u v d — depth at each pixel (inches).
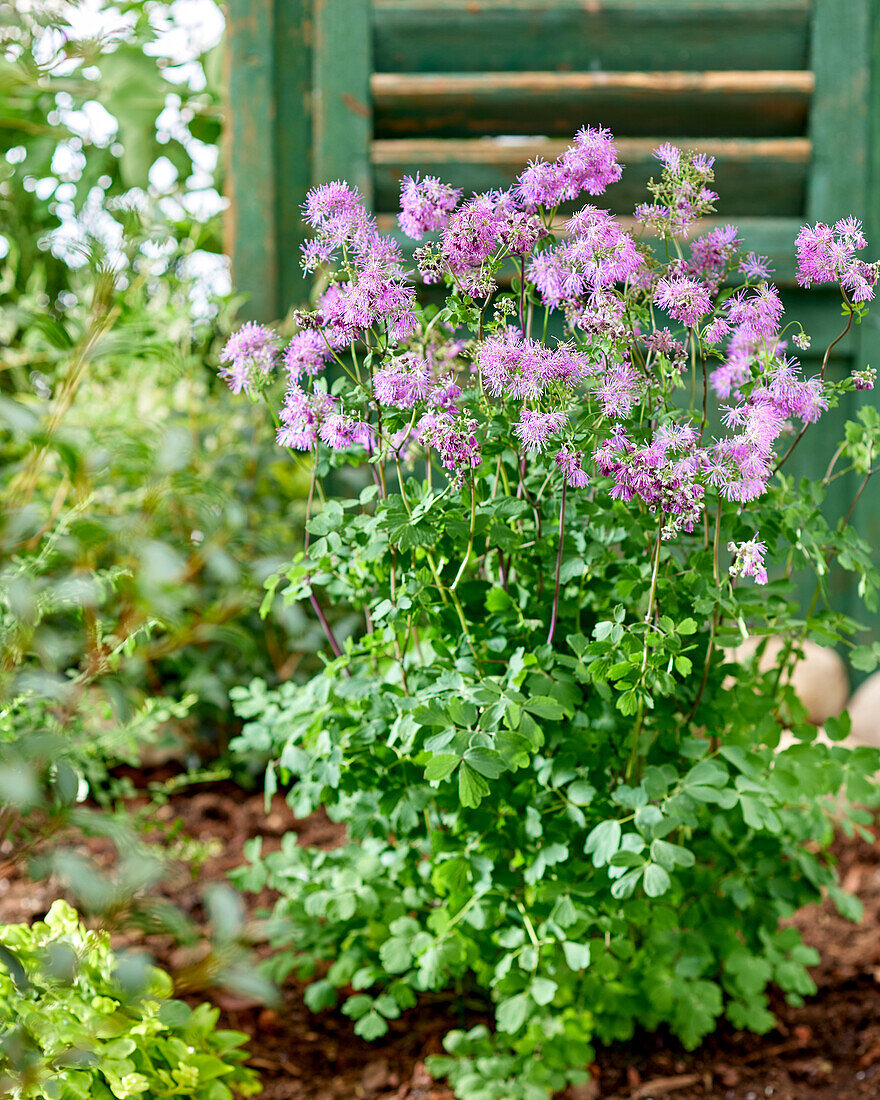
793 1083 88.7
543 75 110.7
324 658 88.2
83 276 96.3
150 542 78.5
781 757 88.2
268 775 89.4
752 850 89.0
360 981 89.0
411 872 89.5
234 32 110.0
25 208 116.1
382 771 87.6
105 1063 66.2
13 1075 61.7
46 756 66.4
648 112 111.0
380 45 110.6
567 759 84.4
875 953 93.8
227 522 93.0
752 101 110.7
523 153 110.1
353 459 88.2
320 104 110.1
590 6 110.8
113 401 100.2
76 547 82.4
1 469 98.0
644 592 81.7
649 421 81.9
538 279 76.3
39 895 93.7
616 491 74.4
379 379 74.6
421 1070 88.9
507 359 72.9
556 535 87.0
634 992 88.3
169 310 100.0
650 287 83.1
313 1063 89.5
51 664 77.5
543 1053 87.8
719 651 87.4
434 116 111.0
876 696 106.3
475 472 83.2
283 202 110.7
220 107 116.6
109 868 92.9
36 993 68.3
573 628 87.5
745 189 110.7
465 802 75.2
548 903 87.0
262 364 82.0
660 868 79.9
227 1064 81.5
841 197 110.3
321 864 90.1
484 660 84.3
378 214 110.7
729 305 77.4
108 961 71.7
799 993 92.1
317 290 91.4
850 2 110.0
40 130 115.6
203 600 100.1
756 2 110.7
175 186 117.3
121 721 78.2
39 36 88.0
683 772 88.2
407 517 77.2
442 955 87.4
